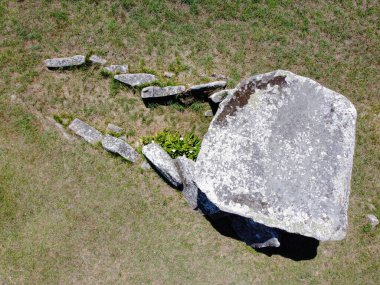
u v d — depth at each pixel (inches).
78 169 326.0
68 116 335.0
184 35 352.2
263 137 296.5
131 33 350.6
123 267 313.7
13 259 312.0
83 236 316.8
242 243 319.9
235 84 344.2
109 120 337.1
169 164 315.9
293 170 292.5
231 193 289.7
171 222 321.4
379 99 353.4
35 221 317.4
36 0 353.4
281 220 285.6
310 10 362.6
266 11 359.6
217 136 298.5
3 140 328.8
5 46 345.1
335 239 286.0
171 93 332.8
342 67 355.6
